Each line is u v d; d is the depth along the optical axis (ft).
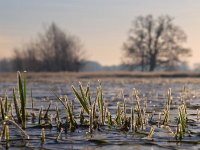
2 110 25.05
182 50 293.64
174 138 20.01
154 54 299.17
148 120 27.12
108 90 69.77
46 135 21.06
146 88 77.05
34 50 269.44
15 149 17.37
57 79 141.49
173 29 296.71
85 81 121.49
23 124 23.41
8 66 319.27
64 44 279.28
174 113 31.89
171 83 106.01
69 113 23.52
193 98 49.03
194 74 174.29
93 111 24.30
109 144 18.44
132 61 296.30
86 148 17.56
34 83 104.73
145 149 17.28
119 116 25.09
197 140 19.45
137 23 297.53
